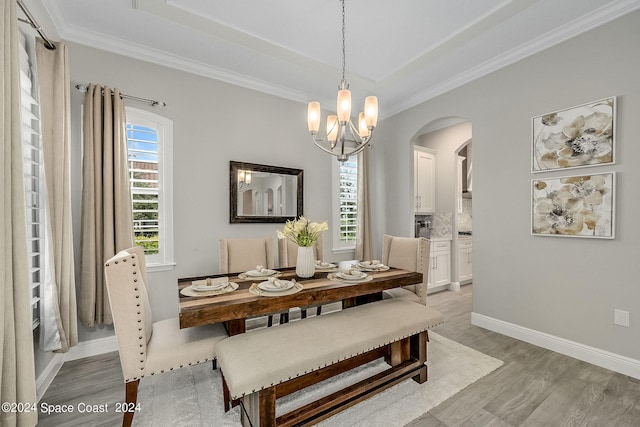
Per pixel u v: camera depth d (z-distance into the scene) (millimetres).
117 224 2465
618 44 2189
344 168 4234
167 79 2887
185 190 2975
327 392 1984
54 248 2045
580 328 2406
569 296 2469
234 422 1694
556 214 2521
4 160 1336
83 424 1687
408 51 2867
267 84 3461
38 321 1970
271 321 2910
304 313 2990
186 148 2982
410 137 4008
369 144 4406
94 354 2496
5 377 1323
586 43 2350
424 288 2721
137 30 2479
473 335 2902
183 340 1765
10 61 1409
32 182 1980
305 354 1560
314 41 2705
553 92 2547
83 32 2455
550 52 2568
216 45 2703
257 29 2527
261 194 3441
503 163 2922
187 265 2982
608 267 2258
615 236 2211
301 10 2295
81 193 2453
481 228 3125
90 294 2346
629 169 2145
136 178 2750
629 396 1906
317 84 3506
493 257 3018
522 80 2768
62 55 2104
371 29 2533
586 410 1775
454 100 3414
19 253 1405
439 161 5047
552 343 2564
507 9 2252
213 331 1892
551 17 2314
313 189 3902
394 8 2271
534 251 2693
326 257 4008
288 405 1850
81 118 2486
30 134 1938
